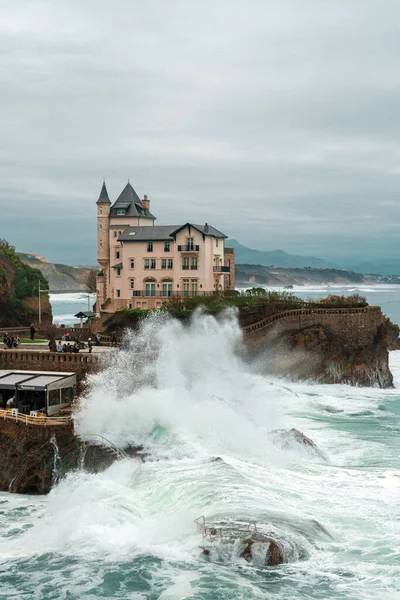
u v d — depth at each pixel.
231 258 119.88
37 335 87.50
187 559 32.25
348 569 30.88
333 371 88.69
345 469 45.44
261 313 95.00
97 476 43.12
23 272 123.94
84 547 34.03
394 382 93.69
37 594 30.19
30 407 52.66
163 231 109.75
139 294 107.69
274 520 34.28
